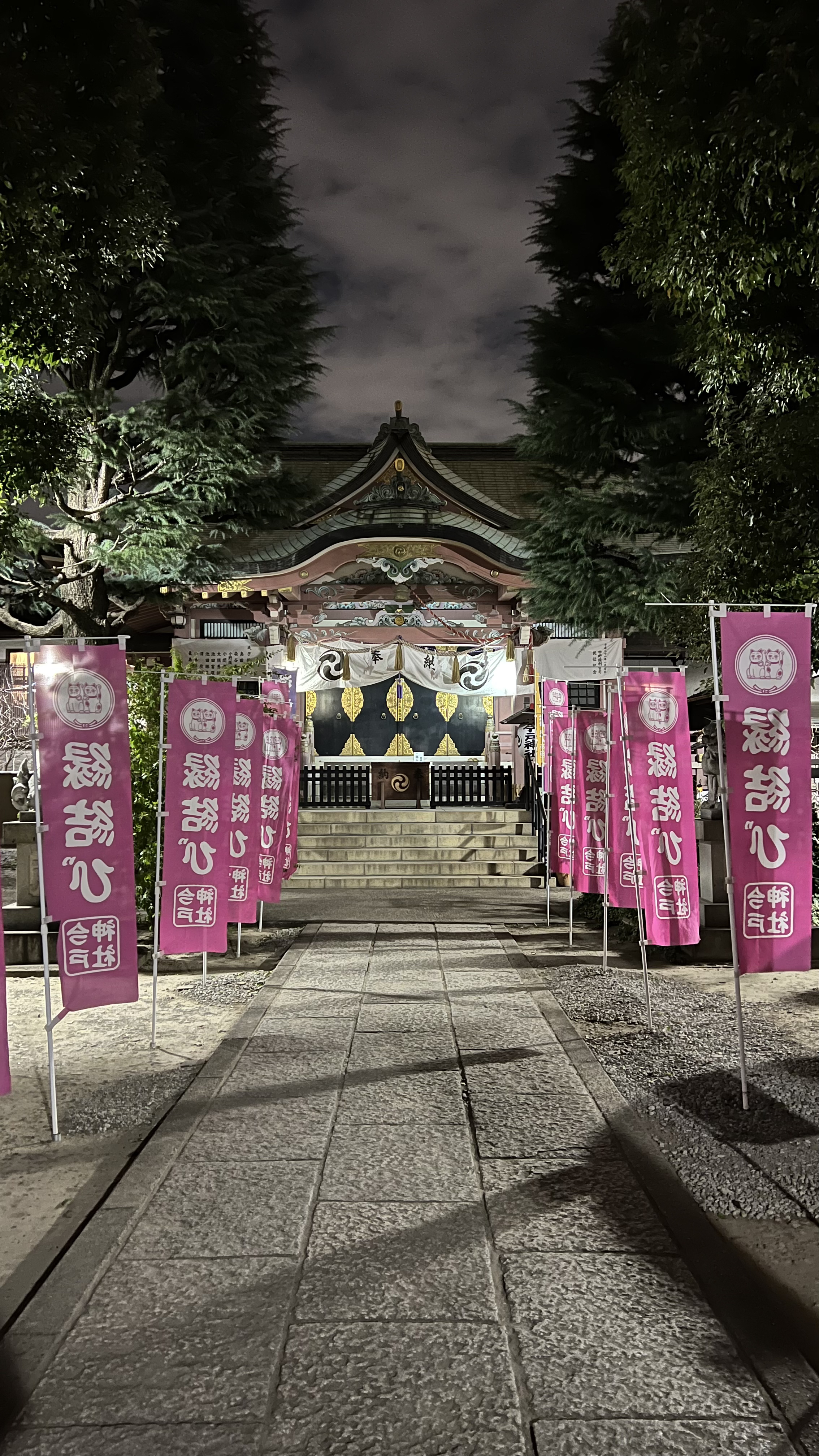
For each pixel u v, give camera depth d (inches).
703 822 384.2
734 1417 101.7
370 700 864.3
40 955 375.9
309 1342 114.9
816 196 250.1
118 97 293.3
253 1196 155.8
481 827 683.4
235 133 624.4
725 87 252.8
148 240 346.3
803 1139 185.9
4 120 251.0
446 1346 113.9
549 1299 124.4
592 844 404.2
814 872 407.5
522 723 734.5
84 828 218.2
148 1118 200.7
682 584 447.2
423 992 309.6
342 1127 187.2
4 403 414.6
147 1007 301.7
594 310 539.2
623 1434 98.9
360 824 685.3
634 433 517.7
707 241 280.2
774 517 348.8
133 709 421.1
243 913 370.3
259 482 670.5
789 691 220.5
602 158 535.2
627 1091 214.7
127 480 624.4
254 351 578.2
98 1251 137.3
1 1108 208.1
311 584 853.8
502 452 1055.6
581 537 570.3
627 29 265.7
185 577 650.2
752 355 317.4
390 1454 95.8
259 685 488.1
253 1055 237.5
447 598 861.8
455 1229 144.3
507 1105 200.1
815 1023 278.1
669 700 307.9
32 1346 114.5
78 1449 96.8
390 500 809.5
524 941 415.2
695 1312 121.7
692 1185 165.2
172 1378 108.0
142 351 641.0
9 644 309.3
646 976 285.9
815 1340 118.9
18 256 285.0
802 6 225.9
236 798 370.3
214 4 593.6
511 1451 96.2
